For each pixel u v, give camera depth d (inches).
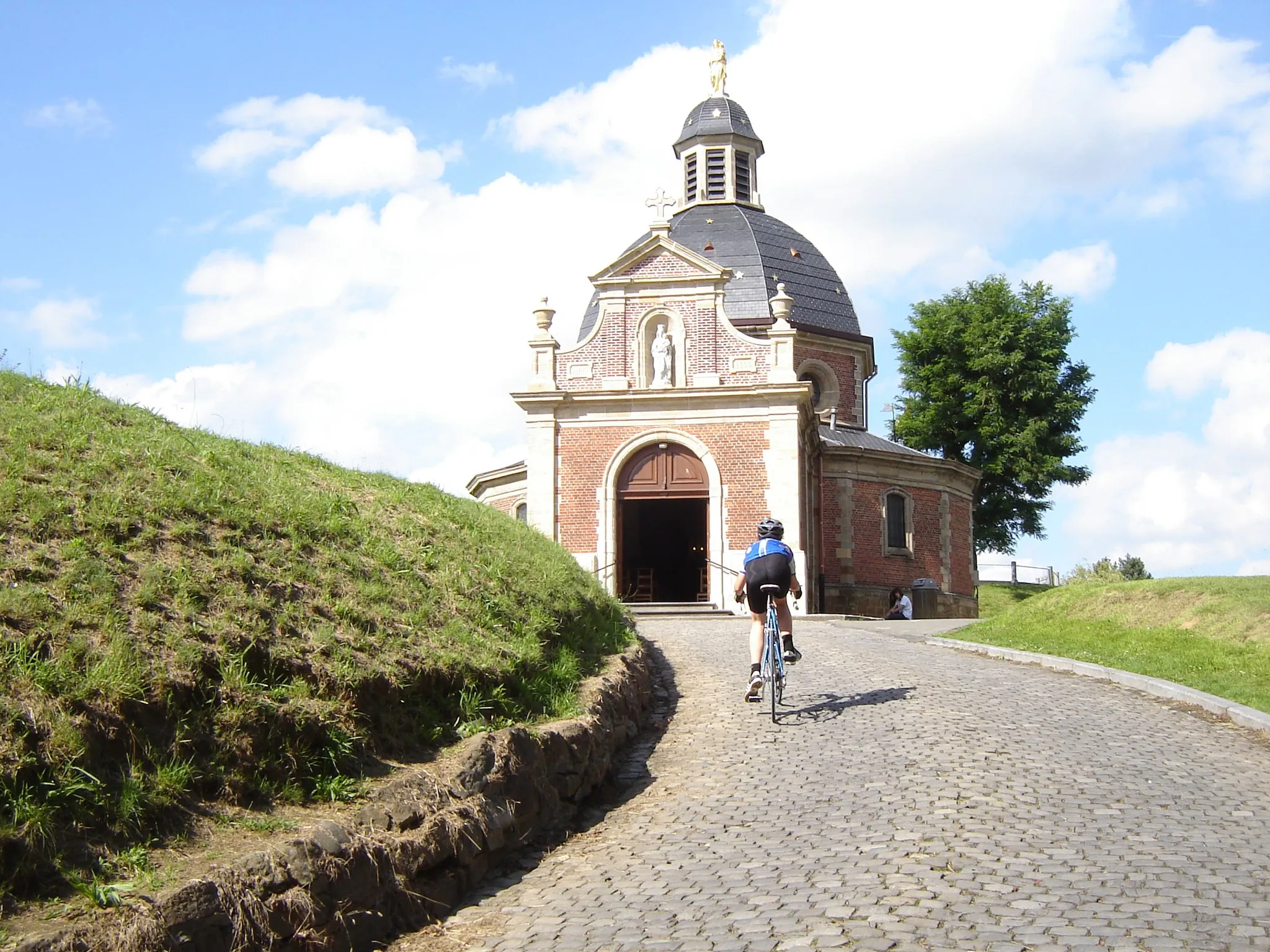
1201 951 241.3
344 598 402.6
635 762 460.4
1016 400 2009.1
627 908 295.4
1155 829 337.1
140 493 389.4
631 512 1549.0
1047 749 442.9
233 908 249.3
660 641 813.9
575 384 1280.8
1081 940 248.2
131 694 283.9
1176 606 767.1
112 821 258.5
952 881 291.6
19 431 398.3
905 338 2076.8
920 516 1577.3
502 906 307.6
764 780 417.1
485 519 647.8
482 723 381.7
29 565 318.3
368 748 338.3
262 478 476.1
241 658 323.6
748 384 1248.8
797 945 255.3
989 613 1827.0
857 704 538.9
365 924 278.2
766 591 521.3
